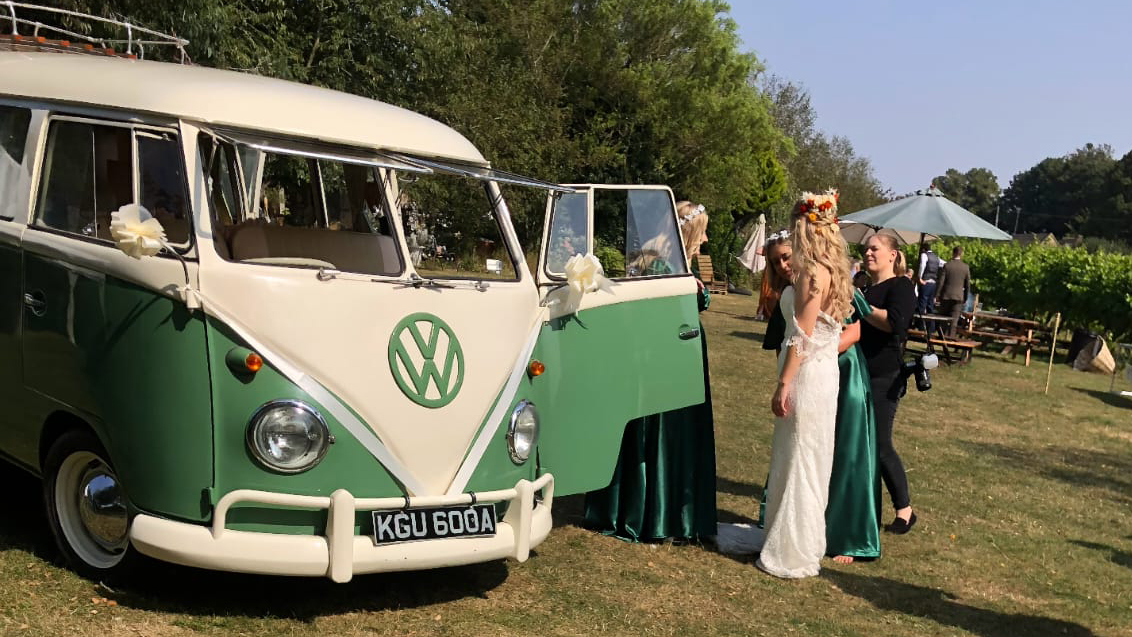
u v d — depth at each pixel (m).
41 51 5.78
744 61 36.84
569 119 31.53
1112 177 107.06
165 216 4.22
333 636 4.13
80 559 4.47
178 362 4.00
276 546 4.01
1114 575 6.35
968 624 5.21
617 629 4.63
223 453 4.01
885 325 6.48
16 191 4.78
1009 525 7.35
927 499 7.86
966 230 14.25
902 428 11.01
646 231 5.79
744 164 36.44
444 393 4.42
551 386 5.11
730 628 4.80
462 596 4.82
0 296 4.76
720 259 33.81
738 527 6.45
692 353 5.92
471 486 4.48
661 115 34.47
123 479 4.16
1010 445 10.71
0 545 4.70
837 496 6.13
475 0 29.47
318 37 17.75
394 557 4.17
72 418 4.46
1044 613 5.50
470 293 4.66
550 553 5.68
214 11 11.95
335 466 4.11
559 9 31.89
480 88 23.83
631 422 6.09
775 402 5.67
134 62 5.11
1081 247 22.81
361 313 4.24
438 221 5.02
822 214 5.59
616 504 6.14
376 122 4.83
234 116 4.34
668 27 35.09
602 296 5.38
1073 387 16.31
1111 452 10.95
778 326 6.17
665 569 5.61
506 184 5.11
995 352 20.92
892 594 5.58
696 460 6.17
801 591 5.48
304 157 4.64
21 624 3.85
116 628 3.94
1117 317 21.23
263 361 4.01
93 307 4.24
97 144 4.48
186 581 4.56
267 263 4.29
